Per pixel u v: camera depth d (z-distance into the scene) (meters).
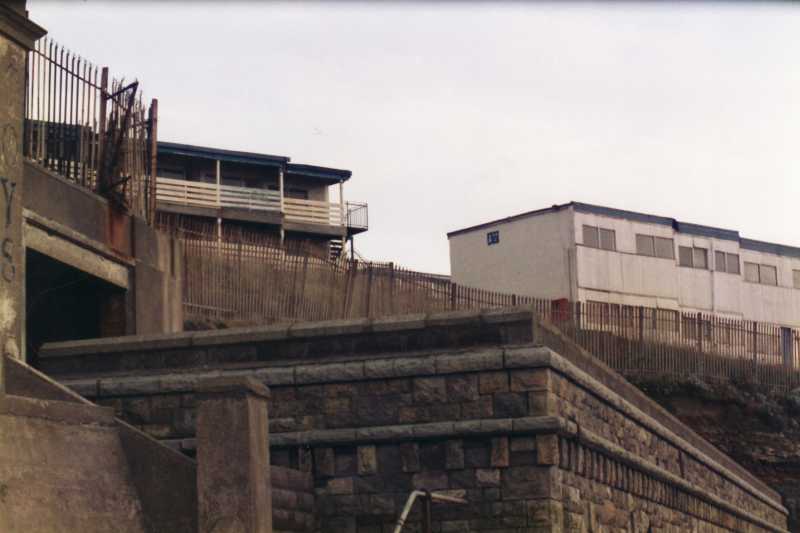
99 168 25.80
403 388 21.05
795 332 55.91
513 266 65.06
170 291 27.98
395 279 39.72
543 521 20.11
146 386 21.92
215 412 17.86
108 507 17.61
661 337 50.97
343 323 21.58
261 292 35.44
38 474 16.80
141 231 26.83
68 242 24.30
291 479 20.34
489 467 20.48
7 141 18.86
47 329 26.52
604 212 64.06
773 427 51.59
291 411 21.45
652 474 27.55
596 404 23.59
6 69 18.86
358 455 21.08
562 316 47.31
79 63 25.27
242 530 17.52
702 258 67.75
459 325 21.08
